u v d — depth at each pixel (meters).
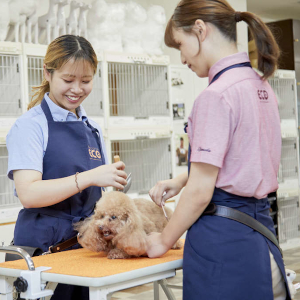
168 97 3.89
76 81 1.54
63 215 1.58
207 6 1.21
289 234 5.09
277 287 1.22
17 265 1.29
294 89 5.12
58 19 3.30
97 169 1.42
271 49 1.22
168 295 1.76
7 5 3.01
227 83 1.15
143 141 3.98
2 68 3.00
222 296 1.12
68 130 1.60
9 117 2.94
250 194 1.16
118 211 1.23
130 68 3.72
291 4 5.82
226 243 1.14
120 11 3.65
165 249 1.24
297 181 5.10
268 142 1.21
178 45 1.28
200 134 1.14
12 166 1.46
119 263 1.21
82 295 1.62
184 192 1.17
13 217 2.96
